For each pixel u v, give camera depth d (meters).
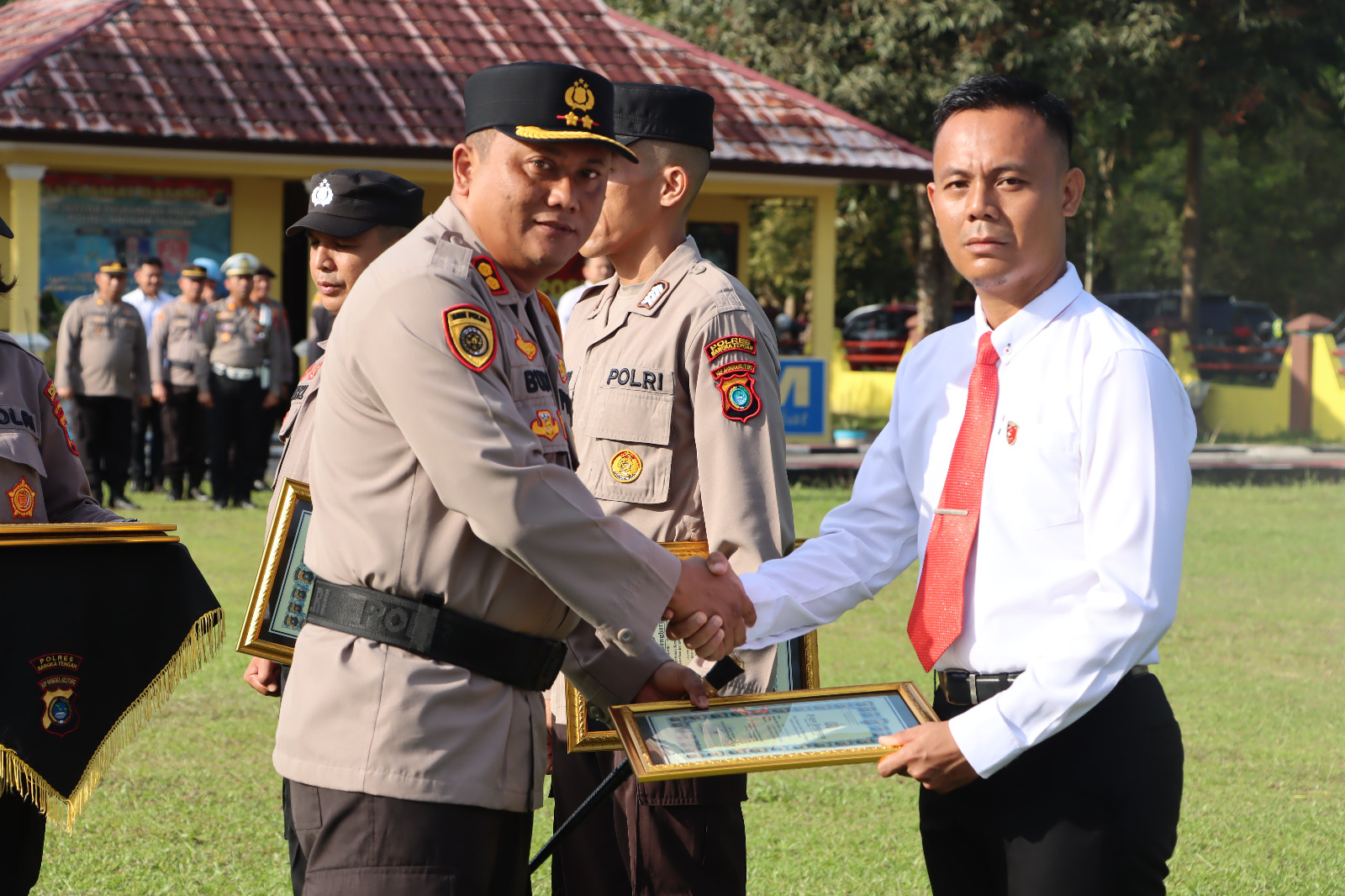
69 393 12.14
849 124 18.17
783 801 5.34
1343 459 18.14
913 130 22.70
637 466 3.52
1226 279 39.84
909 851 4.79
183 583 3.52
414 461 2.53
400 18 18.34
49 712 3.28
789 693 2.74
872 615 8.88
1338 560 10.98
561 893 3.66
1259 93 22.95
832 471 15.78
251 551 10.22
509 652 2.59
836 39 22.41
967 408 2.72
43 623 3.30
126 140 15.44
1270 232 38.03
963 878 2.78
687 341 3.48
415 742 2.51
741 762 2.50
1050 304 2.66
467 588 2.54
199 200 17.23
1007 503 2.64
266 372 12.93
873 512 3.00
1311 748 6.07
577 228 2.65
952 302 26.41
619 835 3.57
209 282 13.98
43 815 3.47
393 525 2.53
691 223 19.67
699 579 2.70
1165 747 2.62
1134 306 28.55
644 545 2.62
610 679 2.87
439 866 2.51
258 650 3.15
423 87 17.31
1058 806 2.56
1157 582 2.47
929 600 2.71
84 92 15.79
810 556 2.96
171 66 16.52
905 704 2.71
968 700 2.70
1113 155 26.23
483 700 2.57
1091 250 28.14
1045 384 2.63
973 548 2.69
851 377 24.89
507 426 2.49
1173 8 21.62
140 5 17.34
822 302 18.11
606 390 3.58
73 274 16.75
